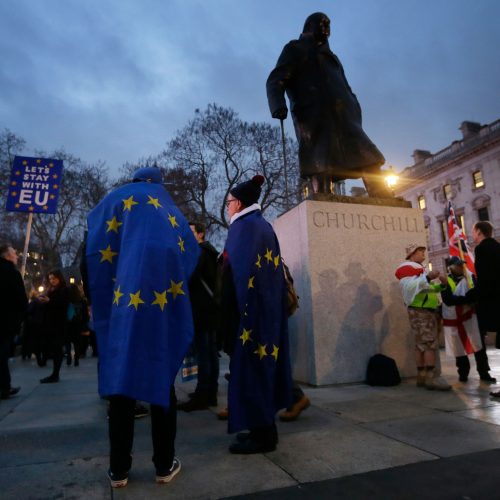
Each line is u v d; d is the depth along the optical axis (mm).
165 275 2152
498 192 35969
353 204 5191
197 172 27234
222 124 27156
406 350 5059
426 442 2664
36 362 10031
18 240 35562
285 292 2977
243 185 3043
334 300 4855
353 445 2654
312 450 2590
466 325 4934
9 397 4883
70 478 2238
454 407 3580
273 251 2891
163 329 2064
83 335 10961
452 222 6395
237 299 2705
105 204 2354
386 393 4234
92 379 6559
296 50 5645
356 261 5039
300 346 5008
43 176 9148
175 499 1959
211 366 4059
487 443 2609
